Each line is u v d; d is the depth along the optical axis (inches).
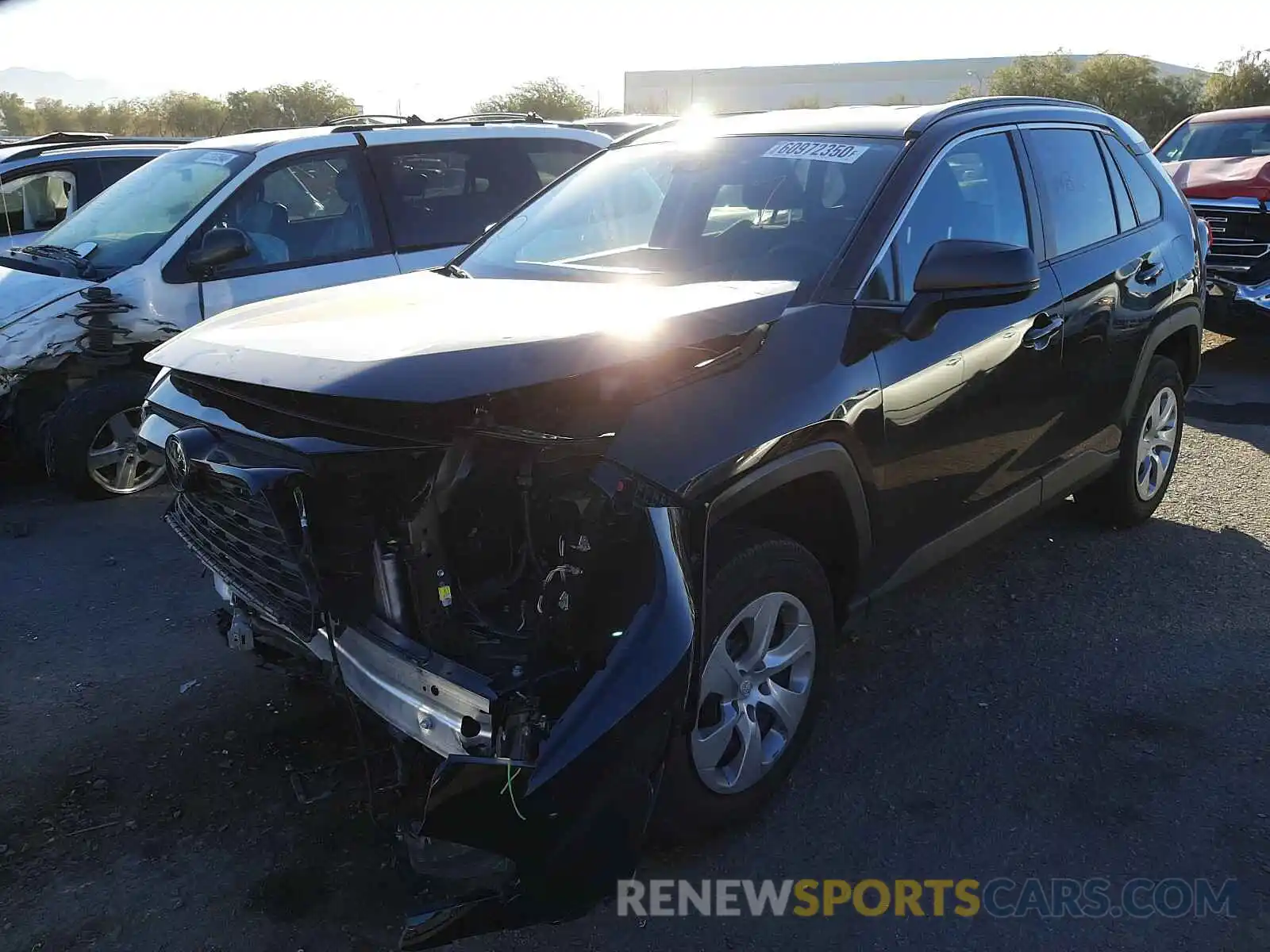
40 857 111.1
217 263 211.2
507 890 85.7
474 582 96.2
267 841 113.4
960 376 130.2
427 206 249.0
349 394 88.1
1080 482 168.6
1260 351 354.6
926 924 101.7
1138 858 109.9
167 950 98.4
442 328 102.3
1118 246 170.4
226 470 95.6
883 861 110.7
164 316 216.1
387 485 93.1
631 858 89.4
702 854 111.8
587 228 150.0
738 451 99.7
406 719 92.6
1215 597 169.0
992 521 146.3
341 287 136.4
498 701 85.2
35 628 165.0
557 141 273.6
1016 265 115.6
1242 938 98.9
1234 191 325.4
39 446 225.8
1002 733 132.7
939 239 134.8
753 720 112.3
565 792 83.5
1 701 142.3
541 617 90.4
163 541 202.8
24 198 338.0
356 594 96.4
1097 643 154.9
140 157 358.9
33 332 207.9
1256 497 214.8
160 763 127.6
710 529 108.7
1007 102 158.4
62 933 100.4
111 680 148.0
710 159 149.3
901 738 132.3
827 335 115.6
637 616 89.4
